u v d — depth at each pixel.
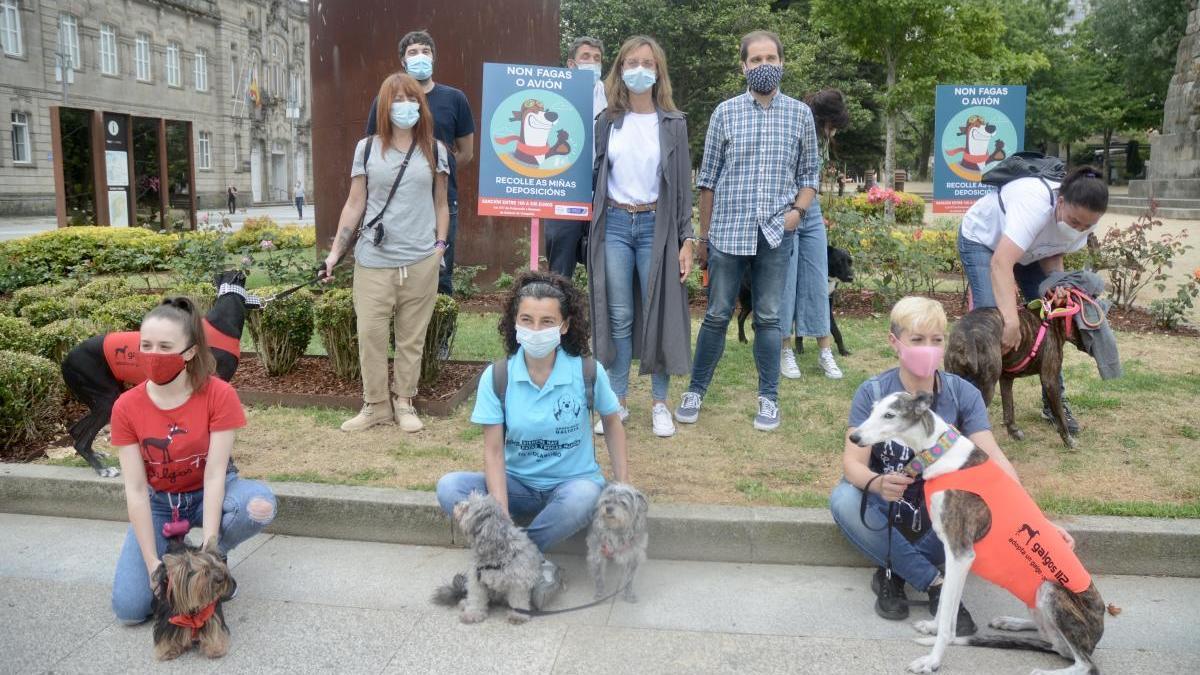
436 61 9.79
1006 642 3.27
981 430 3.62
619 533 3.43
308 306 6.52
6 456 5.06
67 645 3.31
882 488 3.40
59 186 15.70
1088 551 3.90
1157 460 4.91
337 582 3.84
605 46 28.98
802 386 6.50
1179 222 23.20
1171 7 44.34
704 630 3.43
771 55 5.16
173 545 3.51
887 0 23.69
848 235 9.91
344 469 4.78
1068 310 4.90
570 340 3.81
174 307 3.46
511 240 10.33
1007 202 4.85
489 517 3.38
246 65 54.53
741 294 7.68
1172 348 7.73
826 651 3.28
